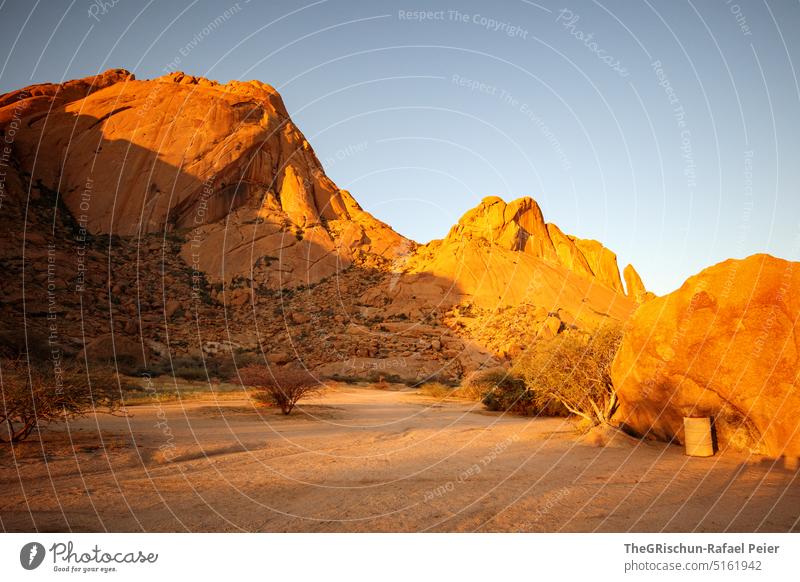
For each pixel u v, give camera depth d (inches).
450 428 680.4
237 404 916.6
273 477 340.5
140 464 371.9
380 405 1071.0
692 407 452.1
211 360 1843.0
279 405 839.7
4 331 1409.9
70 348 1555.1
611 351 602.2
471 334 2190.0
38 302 1830.7
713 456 407.8
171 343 1921.8
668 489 299.0
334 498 286.7
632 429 544.1
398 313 2404.0
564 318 2373.3
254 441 500.7
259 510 260.4
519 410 949.2
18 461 363.6
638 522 235.6
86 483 307.6
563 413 896.9
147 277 2410.2
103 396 489.1
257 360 1806.1
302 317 2332.7
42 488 293.6
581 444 507.5
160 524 235.3
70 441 451.2
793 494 277.4
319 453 453.1
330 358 1939.0
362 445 512.1
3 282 1841.8
